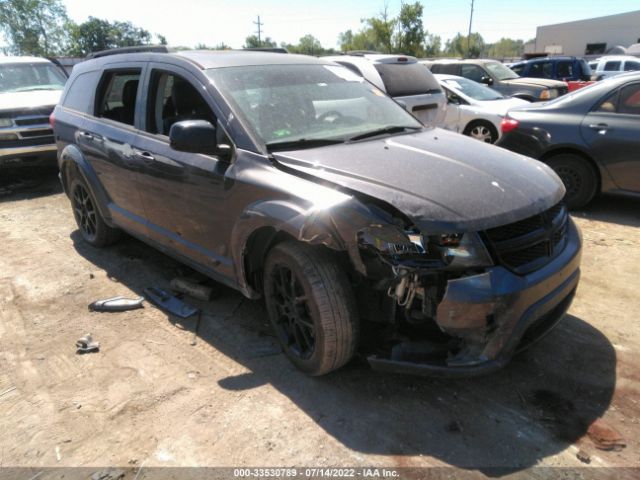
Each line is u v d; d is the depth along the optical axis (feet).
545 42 162.91
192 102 11.69
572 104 19.01
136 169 12.80
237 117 10.46
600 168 18.34
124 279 14.42
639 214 18.94
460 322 7.85
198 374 9.98
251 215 9.46
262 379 9.78
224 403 9.12
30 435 8.50
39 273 14.96
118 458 7.97
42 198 23.70
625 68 68.23
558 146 19.02
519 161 10.47
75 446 8.24
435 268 7.83
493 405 8.95
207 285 13.61
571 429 8.36
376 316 8.96
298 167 9.44
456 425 8.48
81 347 10.88
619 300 12.51
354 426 8.51
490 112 29.66
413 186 8.54
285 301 9.80
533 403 8.98
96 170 14.83
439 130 12.59
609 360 10.11
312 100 11.67
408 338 8.77
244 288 10.55
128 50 15.31
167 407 9.07
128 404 9.17
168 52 12.91
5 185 26.32
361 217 8.07
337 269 8.79
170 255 13.00
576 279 9.52
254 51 13.60
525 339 8.80
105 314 12.44
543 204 8.90
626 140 17.53
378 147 10.43
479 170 9.38
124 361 10.46
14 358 10.69
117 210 14.58
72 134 15.75
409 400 9.12
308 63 12.98
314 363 9.28
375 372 9.89
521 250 8.40
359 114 12.12
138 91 13.09
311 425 8.55
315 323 8.87
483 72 40.88
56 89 29.14
